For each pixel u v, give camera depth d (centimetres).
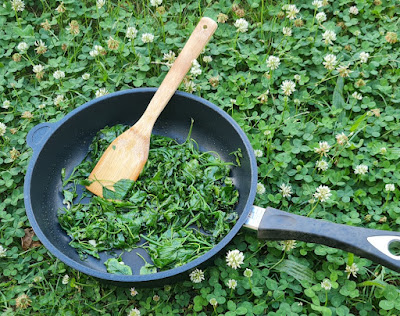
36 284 90
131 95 93
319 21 107
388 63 107
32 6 115
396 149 97
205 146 96
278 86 106
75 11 112
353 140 100
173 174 92
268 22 111
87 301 88
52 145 90
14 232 92
